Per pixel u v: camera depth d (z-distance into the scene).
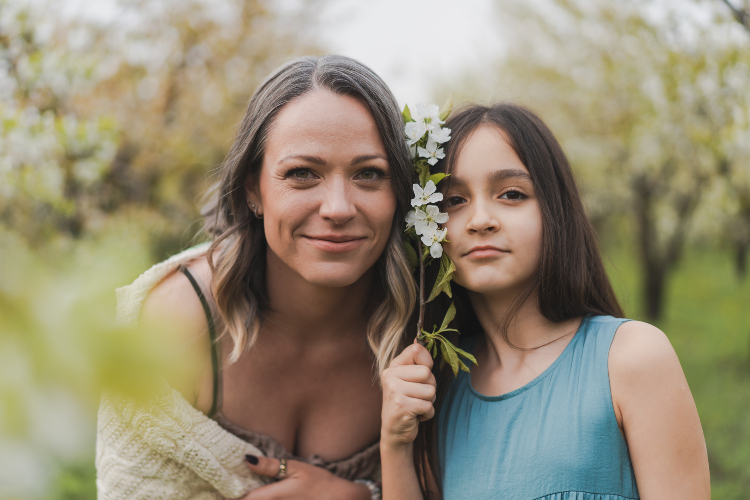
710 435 5.20
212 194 2.10
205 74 7.57
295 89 1.59
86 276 0.40
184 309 1.80
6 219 4.05
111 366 0.39
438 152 1.61
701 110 6.23
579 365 1.51
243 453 1.85
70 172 4.40
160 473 1.78
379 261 1.79
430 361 1.62
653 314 10.70
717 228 10.29
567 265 1.58
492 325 1.67
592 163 9.68
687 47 5.84
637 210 10.08
